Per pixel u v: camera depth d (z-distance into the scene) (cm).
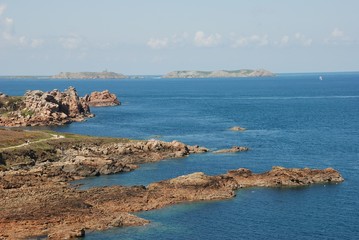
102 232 9006
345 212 10131
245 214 10056
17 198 10475
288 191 11719
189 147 16988
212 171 13862
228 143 18712
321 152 16525
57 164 14012
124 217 9538
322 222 9569
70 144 16625
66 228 8950
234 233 9031
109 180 13025
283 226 9369
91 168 13562
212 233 9025
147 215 9969
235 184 11962
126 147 16112
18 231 8812
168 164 14912
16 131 18488
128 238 8750
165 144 16600
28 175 12700
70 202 10150
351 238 8762
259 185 12181
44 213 9431
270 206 10569
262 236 8888
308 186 12169
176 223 9531
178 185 11431
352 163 14712
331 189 11856
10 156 14525
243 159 15500
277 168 12781
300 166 14400
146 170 14150
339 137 19675
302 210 10294
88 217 9488
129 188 11306
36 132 18288
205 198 10988
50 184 12125
